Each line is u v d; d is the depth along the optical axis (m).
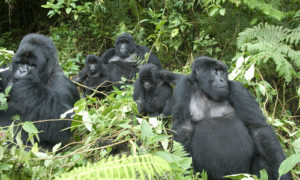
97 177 2.29
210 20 9.05
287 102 7.78
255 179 3.65
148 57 8.76
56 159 3.88
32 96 4.87
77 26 11.20
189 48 9.62
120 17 10.83
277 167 4.39
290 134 5.32
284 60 6.57
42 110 4.88
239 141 4.73
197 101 5.08
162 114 6.17
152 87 6.60
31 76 4.92
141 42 10.12
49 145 5.01
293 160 3.35
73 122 4.71
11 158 3.58
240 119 4.89
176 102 5.03
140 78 6.66
